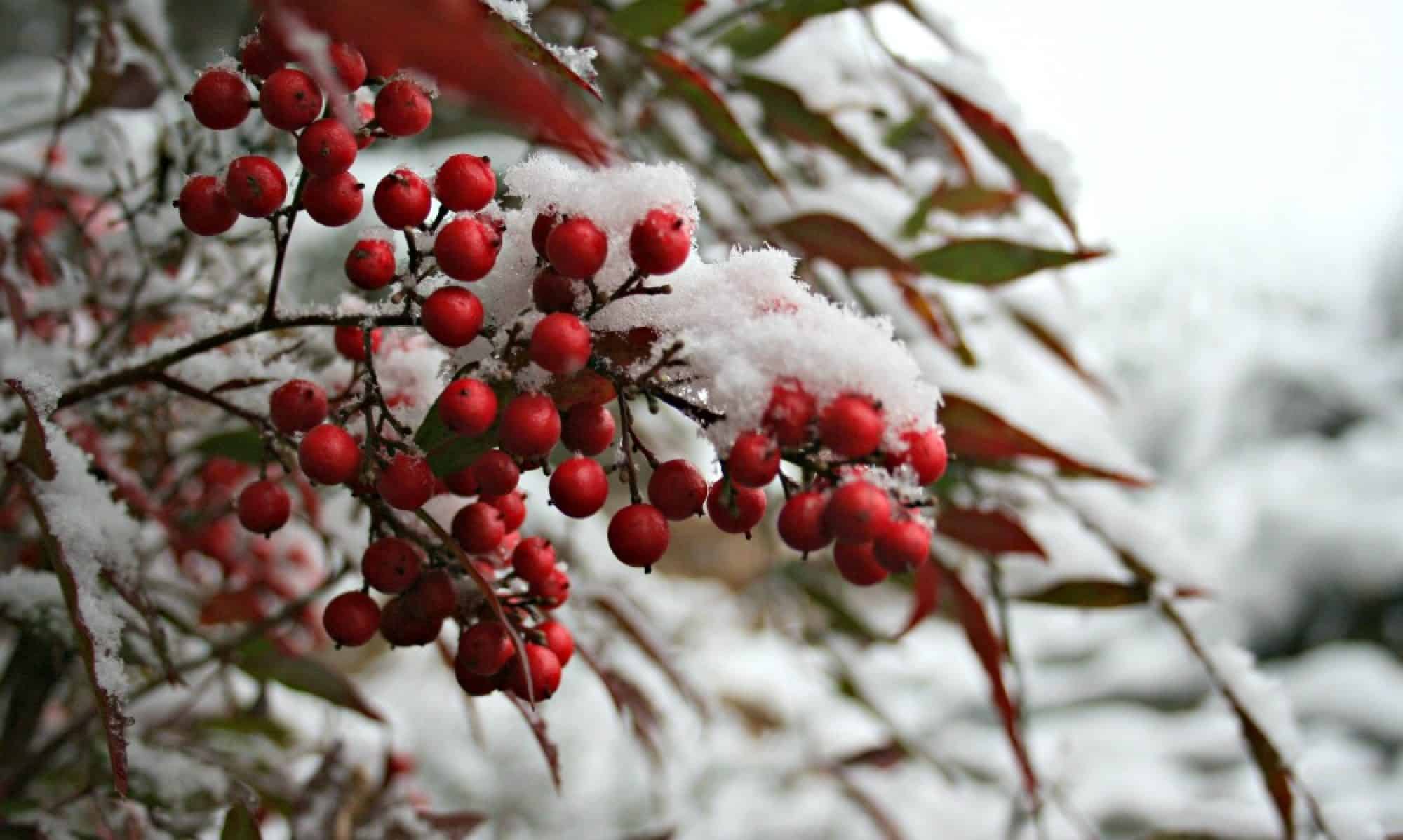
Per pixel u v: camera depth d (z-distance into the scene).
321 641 0.44
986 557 0.40
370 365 0.27
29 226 0.36
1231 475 1.07
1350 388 1.11
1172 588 0.38
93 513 0.29
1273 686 0.38
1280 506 1.03
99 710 0.26
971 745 0.62
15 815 0.32
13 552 0.35
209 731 0.40
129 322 0.35
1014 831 0.46
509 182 0.26
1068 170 0.37
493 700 0.68
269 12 0.19
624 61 0.40
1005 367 0.47
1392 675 0.91
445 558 0.27
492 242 0.25
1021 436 0.35
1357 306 1.22
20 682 0.35
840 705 0.64
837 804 0.61
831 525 0.24
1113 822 0.62
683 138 0.41
